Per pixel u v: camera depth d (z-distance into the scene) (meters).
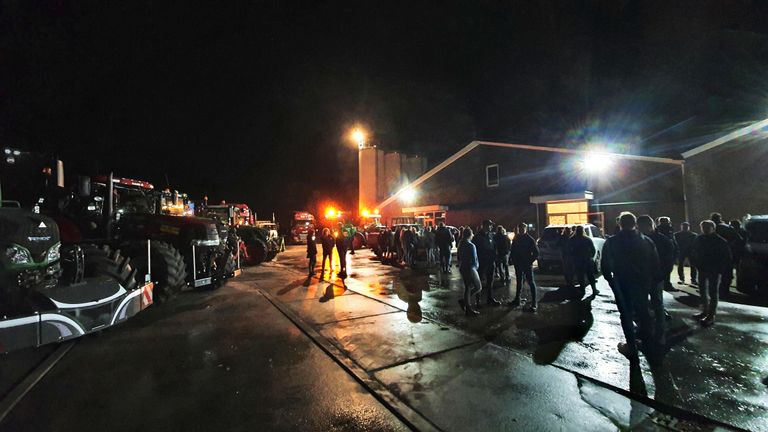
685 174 15.44
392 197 28.22
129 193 9.25
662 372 4.09
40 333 4.18
